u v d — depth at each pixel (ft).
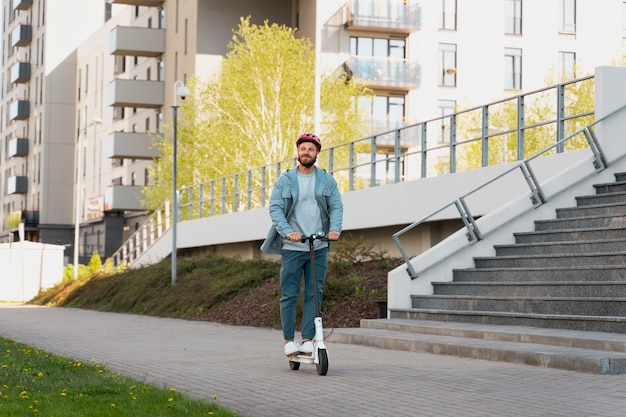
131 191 194.39
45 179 247.09
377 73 170.50
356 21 169.78
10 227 250.57
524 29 179.52
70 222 248.73
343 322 56.13
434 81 175.83
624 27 183.11
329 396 26.84
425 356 36.99
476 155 73.00
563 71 173.47
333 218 31.91
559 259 45.01
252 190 100.53
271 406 25.34
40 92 256.93
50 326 65.72
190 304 78.84
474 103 176.96
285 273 32.45
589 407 24.20
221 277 83.61
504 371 31.48
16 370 33.55
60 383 29.48
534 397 25.95
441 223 67.05
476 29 177.78
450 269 50.29
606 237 45.62
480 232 50.85
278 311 62.44
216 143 149.38
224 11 173.58
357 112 151.84
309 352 32.04
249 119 149.07
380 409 24.57
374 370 32.48
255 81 147.74
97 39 235.40
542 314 40.14
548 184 51.75
